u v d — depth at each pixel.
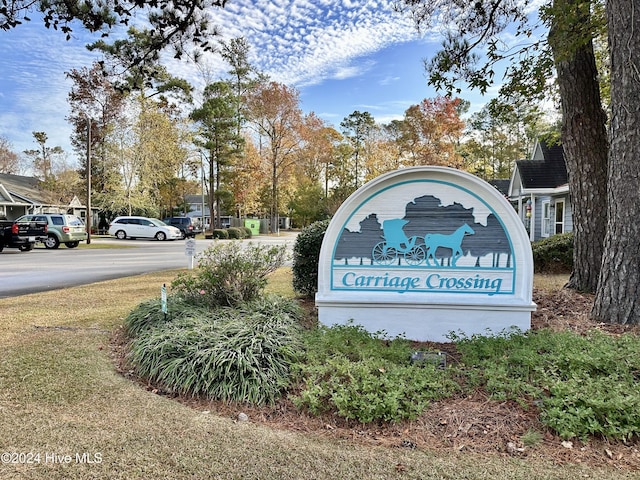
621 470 2.20
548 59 7.08
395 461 2.28
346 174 44.44
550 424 2.55
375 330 4.45
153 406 2.93
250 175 36.09
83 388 3.20
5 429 2.55
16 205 29.25
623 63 4.32
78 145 34.75
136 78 6.36
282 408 2.97
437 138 32.09
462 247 4.34
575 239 6.13
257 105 33.31
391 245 4.43
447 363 3.66
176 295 5.43
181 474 2.13
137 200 29.34
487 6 6.62
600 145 5.91
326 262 4.51
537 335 4.00
